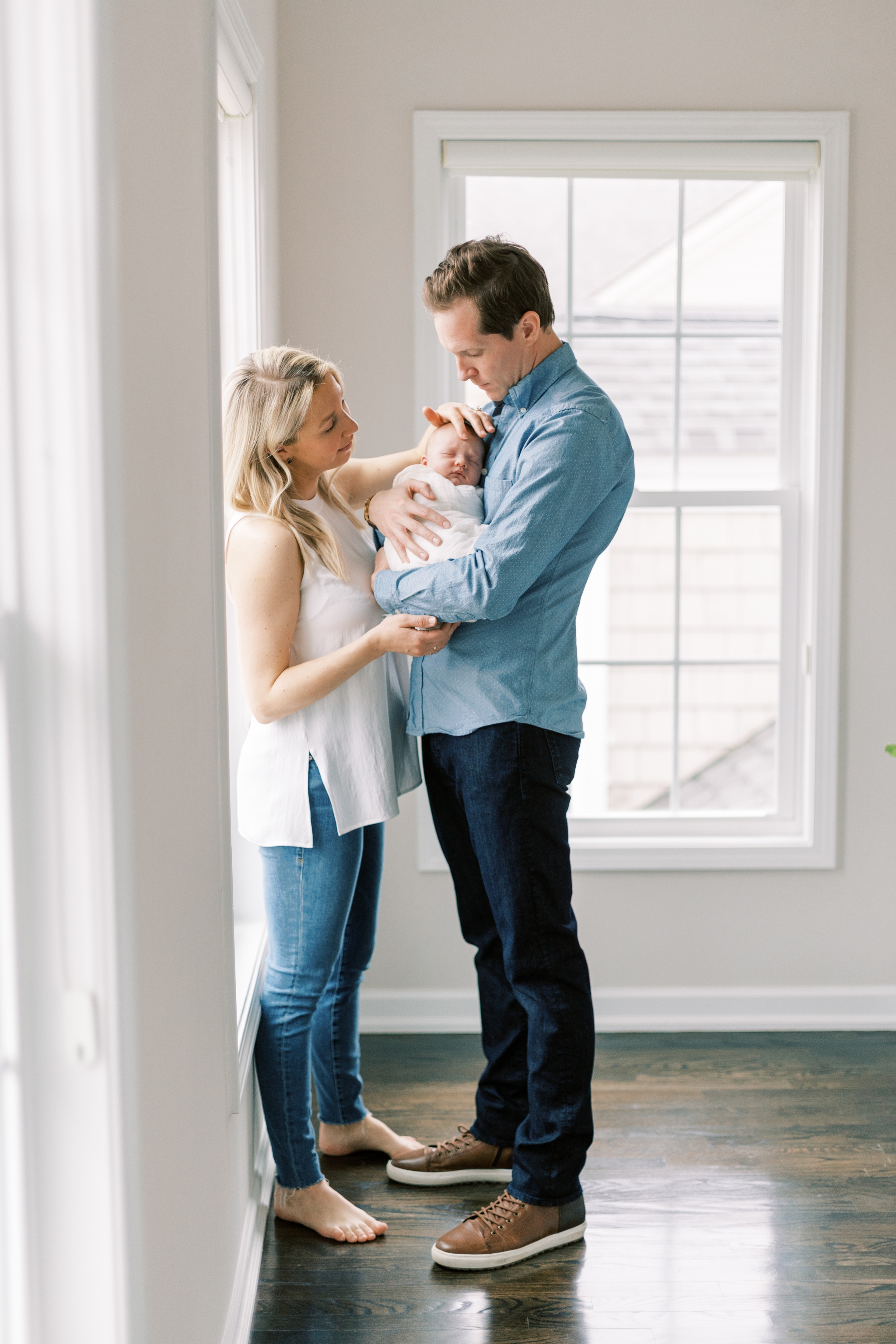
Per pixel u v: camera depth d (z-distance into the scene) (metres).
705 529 4.94
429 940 3.02
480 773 1.94
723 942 3.05
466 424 2.03
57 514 0.99
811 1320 1.86
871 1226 2.12
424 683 2.02
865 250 2.89
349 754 1.92
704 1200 2.20
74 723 1.01
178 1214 1.31
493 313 1.83
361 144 2.84
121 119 1.06
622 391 3.46
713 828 3.09
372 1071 2.76
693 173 2.88
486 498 1.98
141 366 1.14
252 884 2.39
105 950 1.04
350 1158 2.37
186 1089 1.37
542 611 1.93
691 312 3.22
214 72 1.56
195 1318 1.43
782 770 3.11
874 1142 2.42
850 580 2.98
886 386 2.93
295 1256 2.02
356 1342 1.80
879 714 3.02
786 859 3.02
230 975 1.69
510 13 2.81
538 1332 1.83
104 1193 1.06
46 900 1.03
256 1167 2.14
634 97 2.84
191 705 1.41
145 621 1.15
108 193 0.99
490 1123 2.27
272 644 1.84
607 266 3.17
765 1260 2.02
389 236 2.87
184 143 1.38
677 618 3.10
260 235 2.32
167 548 1.26
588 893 3.03
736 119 2.83
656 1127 2.48
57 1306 1.06
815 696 3.00
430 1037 2.98
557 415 1.84
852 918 3.06
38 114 0.96
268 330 2.54
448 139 2.84
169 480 1.28
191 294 1.42
